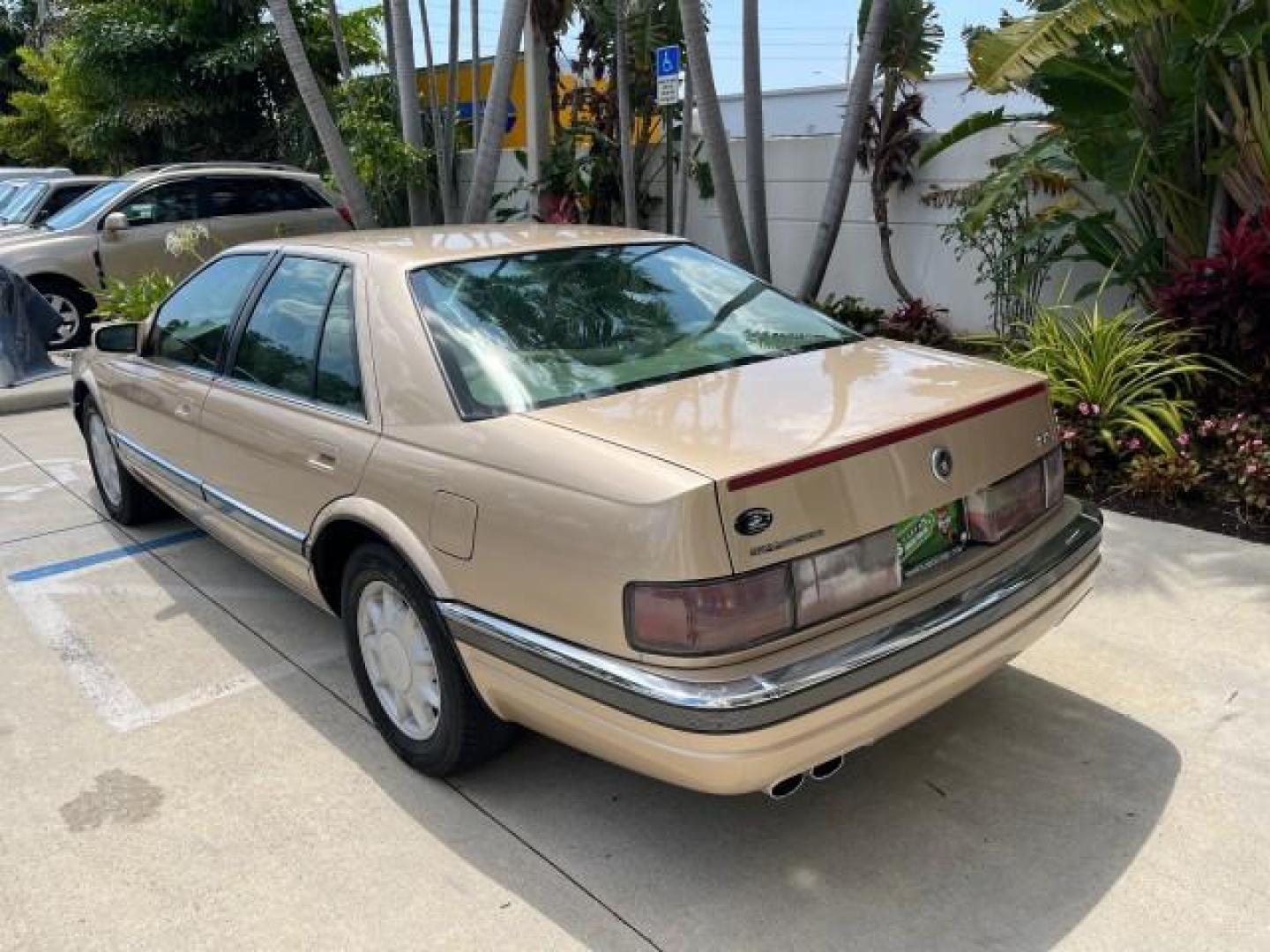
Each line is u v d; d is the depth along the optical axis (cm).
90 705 402
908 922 272
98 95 1795
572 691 268
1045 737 348
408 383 326
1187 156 662
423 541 309
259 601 492
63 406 934
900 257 898
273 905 290
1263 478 500
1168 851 294
